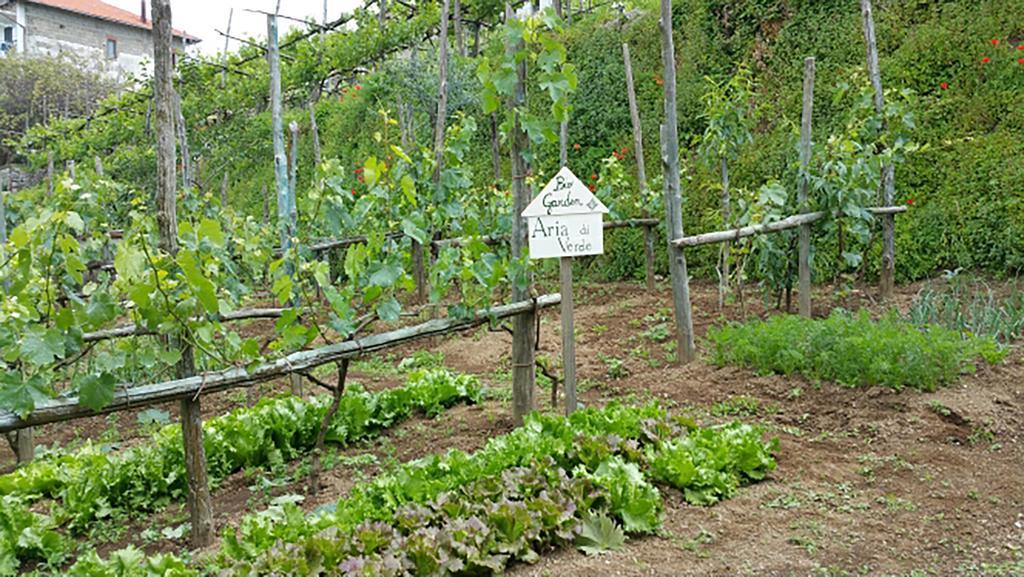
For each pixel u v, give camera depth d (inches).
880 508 171.8
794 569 145.0
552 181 216.5
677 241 289.9
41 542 169.2
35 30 1573.6
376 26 770.2
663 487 180.1
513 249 234.4
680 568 145.7
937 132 403.2
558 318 407.5
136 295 155.8
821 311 357.7
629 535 160.1
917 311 297.0
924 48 422.3
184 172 437.1
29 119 1347.2
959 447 204.4
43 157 997.2
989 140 384.5
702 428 206.7
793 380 256.4
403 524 151.3
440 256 217.2
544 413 247.9
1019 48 392.8
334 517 155.8
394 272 196.9
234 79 893.2
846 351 245.8
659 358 311.4
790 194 352.8
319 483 203.5
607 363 309.0
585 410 209.2
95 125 1062.4
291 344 185.9
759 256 351.9
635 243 498.9
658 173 525.3
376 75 638.5
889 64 430.9
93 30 1663.4
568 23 711.7
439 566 137.6
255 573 134.8
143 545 173.9
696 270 471.8
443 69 394.0
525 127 223.1
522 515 148.3
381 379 327.6
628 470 170.9
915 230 389.7
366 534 143.2
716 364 284.4
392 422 254.2
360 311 328.2
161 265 161.6
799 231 331.9
